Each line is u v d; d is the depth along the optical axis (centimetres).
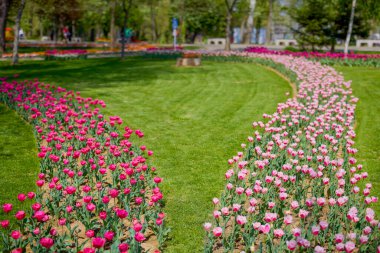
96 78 1909
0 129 972
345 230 485
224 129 1010
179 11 6053
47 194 600
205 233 497
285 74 1897
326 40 3025
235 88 1636
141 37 8456
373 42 4681
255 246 456
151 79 1897
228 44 3603
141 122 1075
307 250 399
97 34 8794
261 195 539
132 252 398
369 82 1738
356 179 544
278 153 731
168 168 736
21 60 2891
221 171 724
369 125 1048
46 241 360
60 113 975
